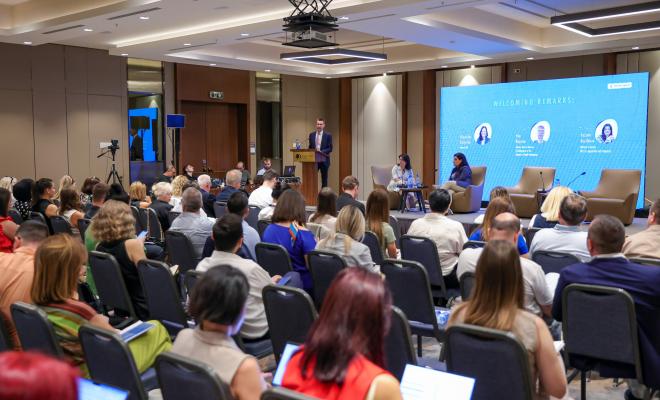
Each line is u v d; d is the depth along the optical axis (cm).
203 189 828
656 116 1198
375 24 943
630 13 852
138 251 389
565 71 1312
